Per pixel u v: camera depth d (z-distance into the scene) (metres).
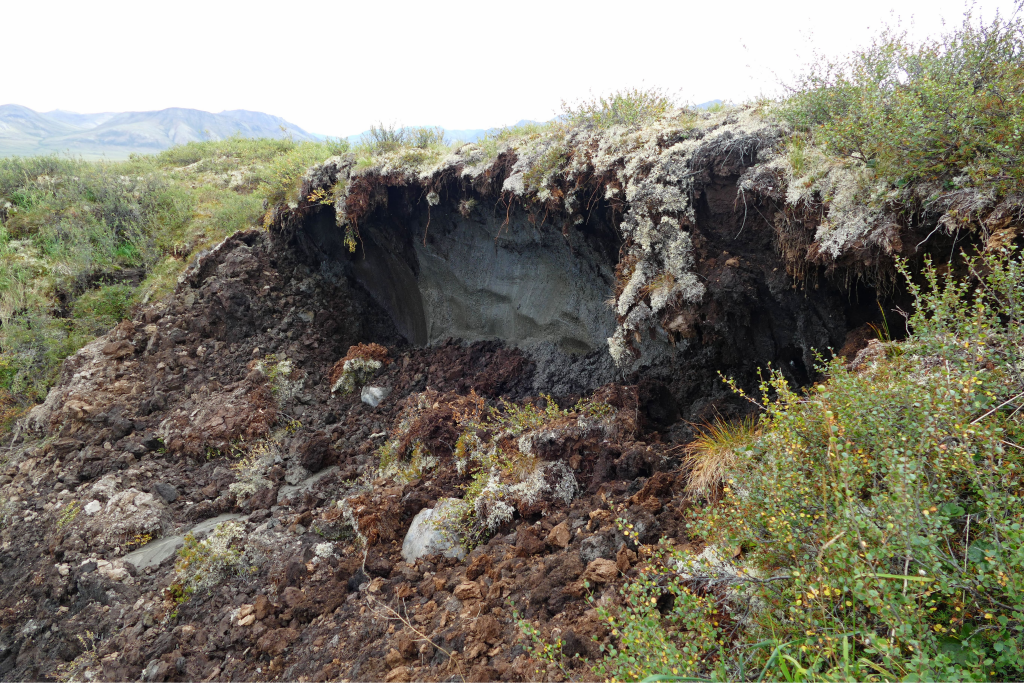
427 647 3.10
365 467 5.60
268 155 13.95
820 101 3.75
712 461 3.47
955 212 2.87
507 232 6.30
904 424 2.05
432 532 4.08
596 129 5.18
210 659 3.73
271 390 6.76
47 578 4.81
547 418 5.05
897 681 1.45
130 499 5.18
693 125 4.53
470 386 6.48
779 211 3.95
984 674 1.43
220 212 9.51
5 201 10.45
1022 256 2.21
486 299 6.92
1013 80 2.93
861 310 3.92
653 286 4.42
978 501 1.80
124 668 3.79
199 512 5.19
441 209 6.79
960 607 1.58
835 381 2.40
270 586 4.17
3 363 7.80
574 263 5.84
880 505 1.71
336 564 4.24
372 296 8.38
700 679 1.67
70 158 12.32
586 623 2.78
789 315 4.28
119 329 7.42
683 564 2.21
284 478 5.61
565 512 3.89
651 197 4.38
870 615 1.71
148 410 6.52
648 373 5.16
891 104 3.36
